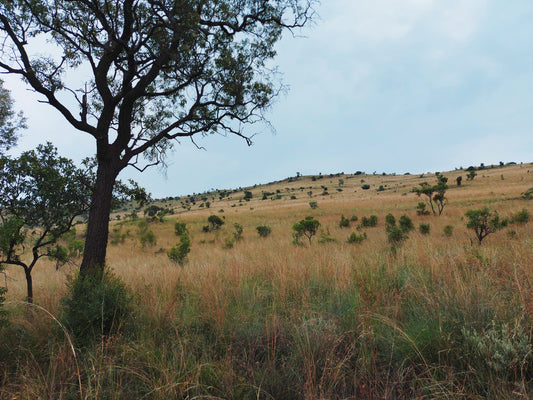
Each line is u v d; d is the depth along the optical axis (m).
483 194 40.56
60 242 18.62
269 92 6.72
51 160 4.73
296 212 42.72
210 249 19.09
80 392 2.12
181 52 5.68
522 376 1.90
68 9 5.09
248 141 6.94
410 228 18.50
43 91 4.76
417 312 3.04
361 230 22.55
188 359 2.49
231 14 6.11
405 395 2.09
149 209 46.59
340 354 2.59
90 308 3.36
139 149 5.90
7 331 3.45
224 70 6.49
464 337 2.39
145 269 8.23
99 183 5.20
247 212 47.78
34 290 5.99
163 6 5.01
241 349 2.85
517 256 4.19
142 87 5.63
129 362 2.61
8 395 2.23
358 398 2.10
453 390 2.03
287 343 2.88
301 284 4.57
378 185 104.50
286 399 2.12
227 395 2.11
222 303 3.83
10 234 4.08
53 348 2.94
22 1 4.58
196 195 162.75
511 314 2.62
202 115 7.02
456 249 6.00
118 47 5.41
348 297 3.62
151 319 3.53
